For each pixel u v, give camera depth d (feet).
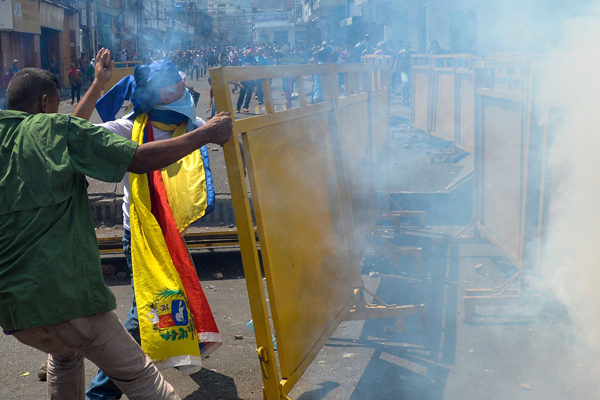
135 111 10.35
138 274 9.12
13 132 7.27
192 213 10.13
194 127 10.60
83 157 7.27
